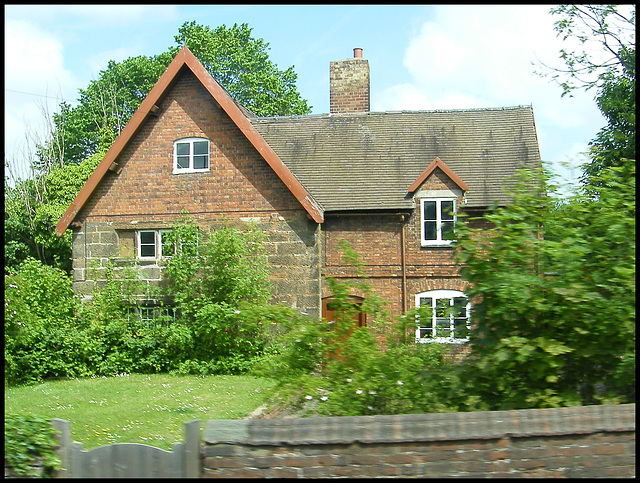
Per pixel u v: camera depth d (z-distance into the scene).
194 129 20.17
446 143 22.84
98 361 17.66
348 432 4.72
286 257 19.20
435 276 20.38
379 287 20.55
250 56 42.38
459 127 23.36
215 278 18.16
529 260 5.75
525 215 5.92
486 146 22.56
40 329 17.06
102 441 9.55
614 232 5.75
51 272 19.02
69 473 5.05
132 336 18.25
